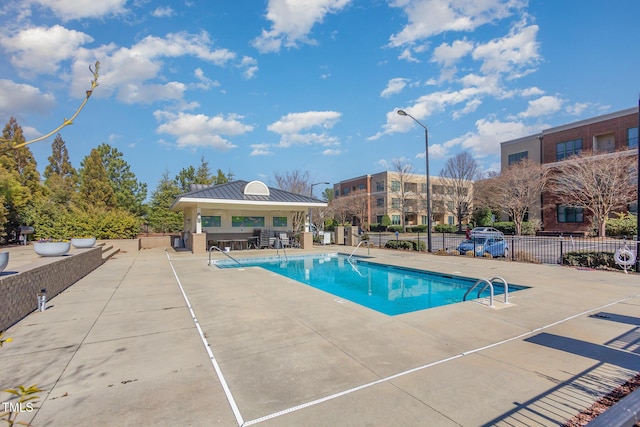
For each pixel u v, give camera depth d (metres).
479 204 35.41
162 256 15.80
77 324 5.32
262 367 3.75
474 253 14.38
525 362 3.85
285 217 22.47
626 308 6.10
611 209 25.28
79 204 30.86
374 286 10.19
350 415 2.82
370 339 4.61
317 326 5.17
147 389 3.27
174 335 4.80
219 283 8.72
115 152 37.16
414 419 2.75
